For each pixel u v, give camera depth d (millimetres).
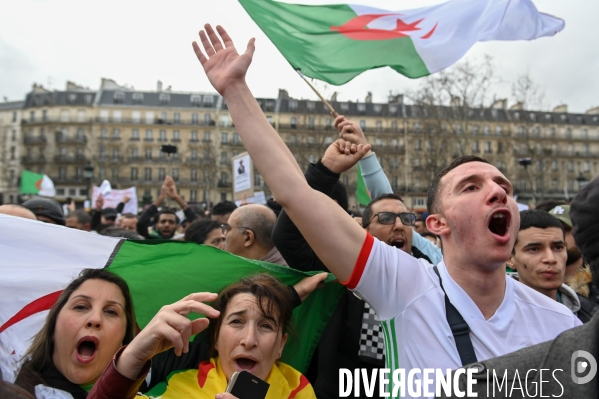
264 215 3893
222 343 2410
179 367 2656
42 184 15617
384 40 4090
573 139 72875
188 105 71500
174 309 1878
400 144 63812
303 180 2129
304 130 45688
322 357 2982
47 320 2316
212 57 2326
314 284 2971
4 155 72000
